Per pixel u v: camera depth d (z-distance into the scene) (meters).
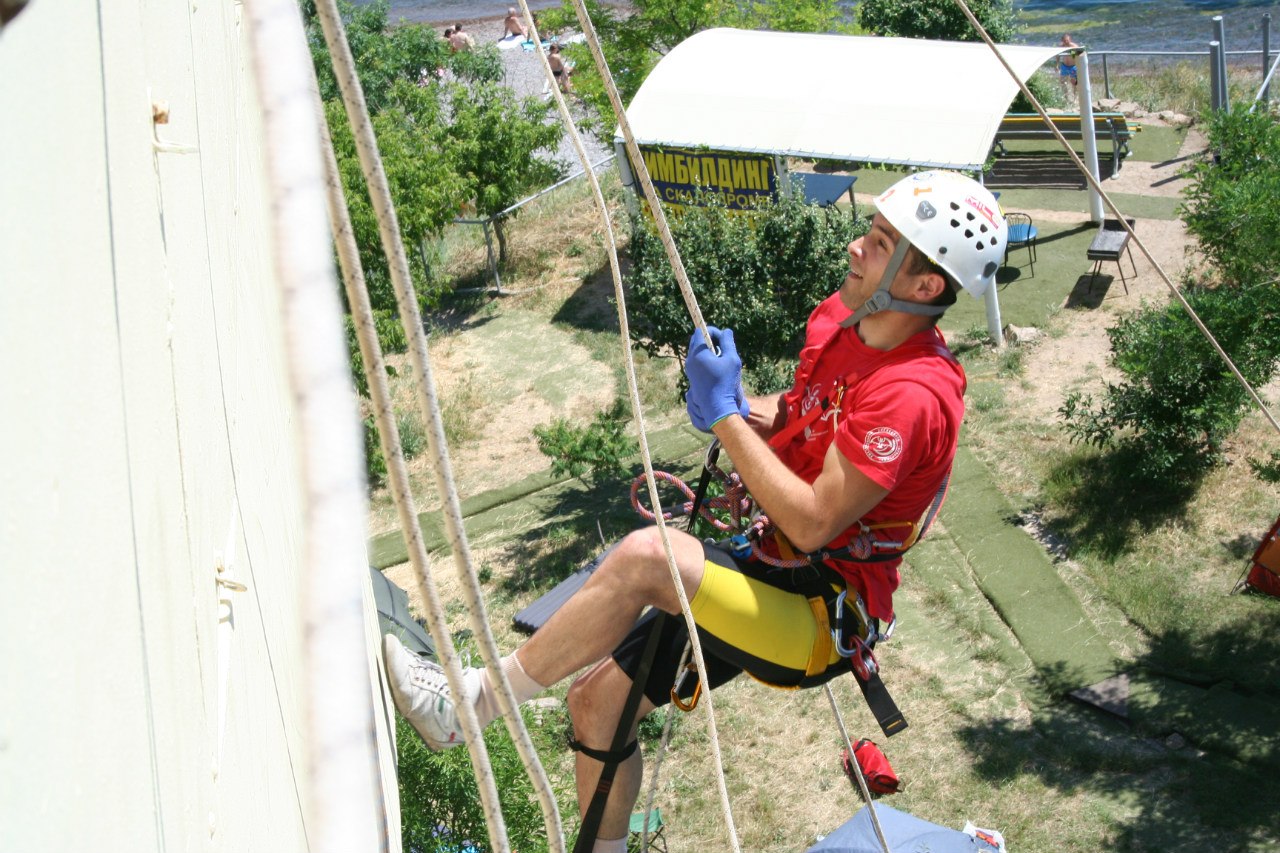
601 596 2.96
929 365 3.03
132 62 1.09
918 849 10.20
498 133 24.61
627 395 20.73
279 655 1.82
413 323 1.14
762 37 22.70
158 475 1.01
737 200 21.84
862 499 2.92
